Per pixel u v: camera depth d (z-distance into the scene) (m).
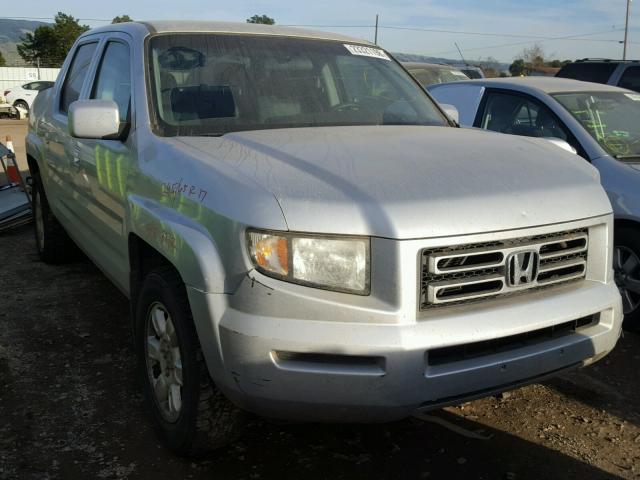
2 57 56.50
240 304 2.45
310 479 2.90
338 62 4.11
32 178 5.97
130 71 3.72
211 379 2.74
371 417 2.45
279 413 2.49
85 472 2.93
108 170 3.65
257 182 2.55
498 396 3.63
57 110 5.11
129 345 4.26
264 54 3.91
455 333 2.43
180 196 2.80
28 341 4.31
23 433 3.24
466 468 2.98
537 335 2.70
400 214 2.41
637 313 4.48
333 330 2.37
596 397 3.65
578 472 2.96
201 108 3.48
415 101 4.20
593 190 2.92
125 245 3.41
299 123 3.60
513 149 3.15
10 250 6.56
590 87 5.74
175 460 3.03
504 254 2.58
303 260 2.39
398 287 2.39
